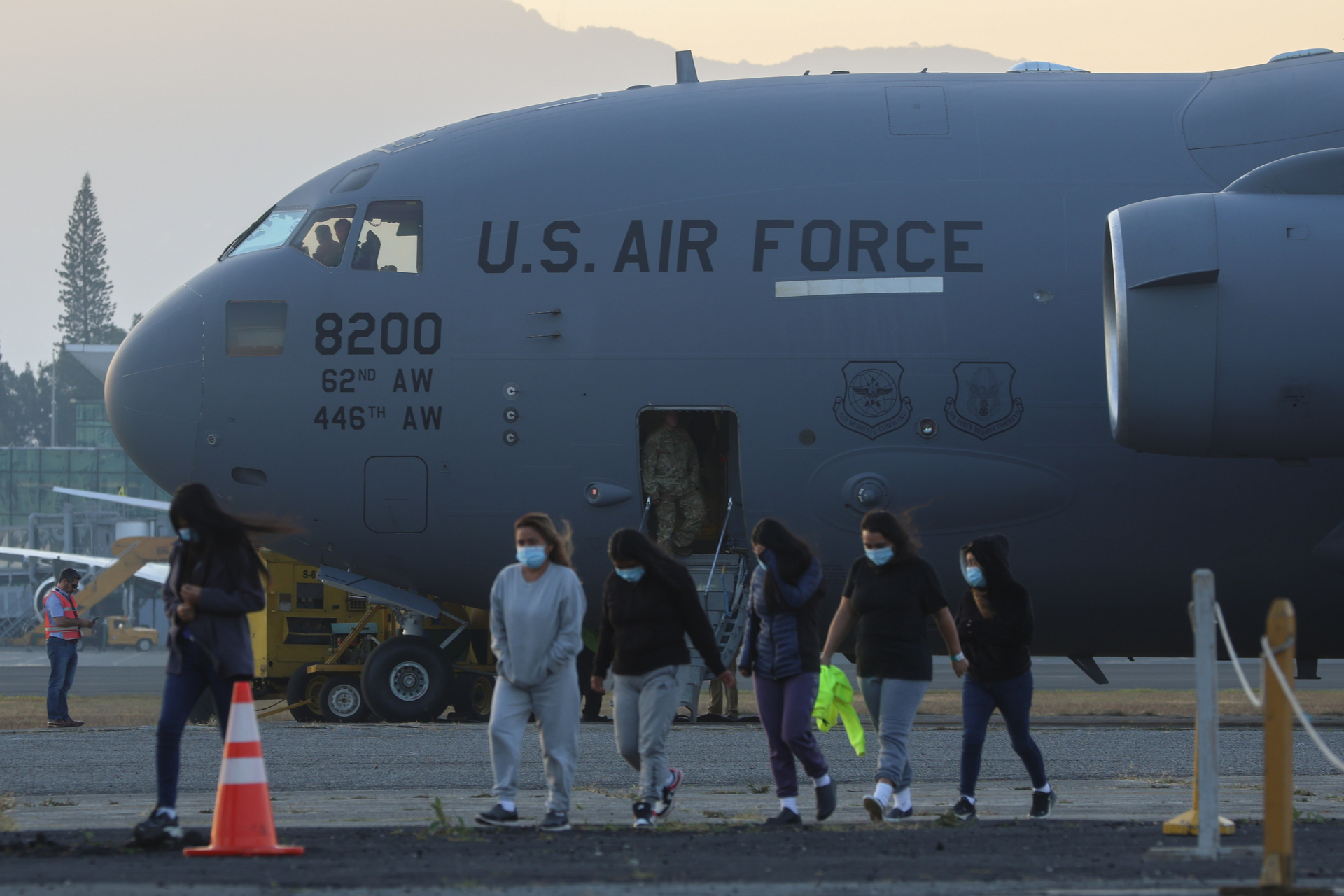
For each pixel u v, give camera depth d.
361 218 64.25
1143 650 67.25
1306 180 54.06
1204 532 60.97
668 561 32.16
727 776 45.44
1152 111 63.88
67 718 72.69
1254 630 65.38
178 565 29.03
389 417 62.75
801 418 60.81
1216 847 25.59
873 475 60.62
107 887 22.08
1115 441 56.56
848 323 60.72
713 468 67.19
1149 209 53.66
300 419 63.19
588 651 68.25
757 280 61.22
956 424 60.34
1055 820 33.16
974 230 61.09
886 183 61.91
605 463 62.00
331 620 79.38
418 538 63.72
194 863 25.25
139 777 44.59
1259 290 51.75
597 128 65.31
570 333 61.88
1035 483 60.53
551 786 31.11
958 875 23.67
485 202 63.62
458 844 28.23
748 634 33.66
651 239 62.09
